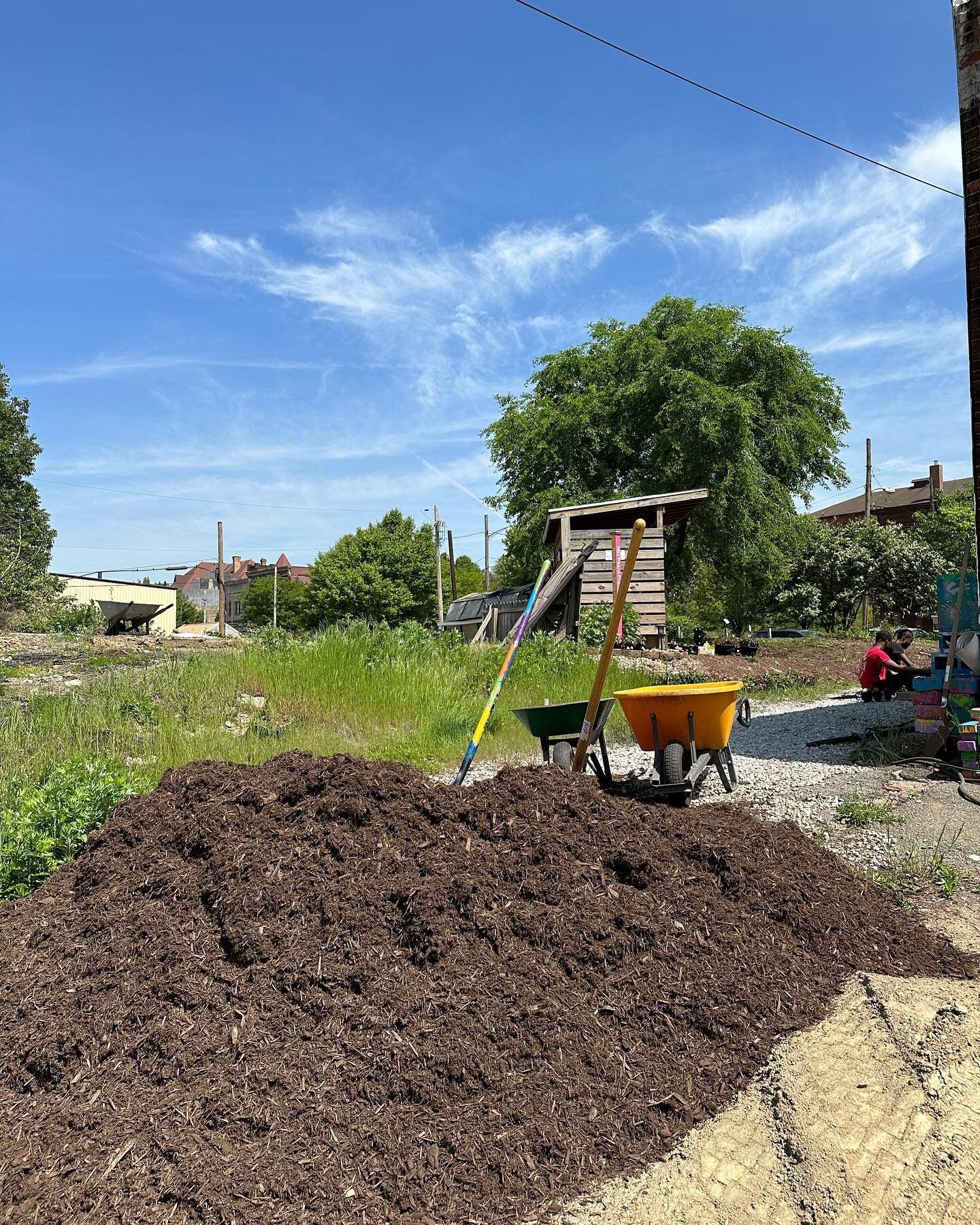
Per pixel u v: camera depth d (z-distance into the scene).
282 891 3.67
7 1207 2.44
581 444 33.91
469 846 3.97
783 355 30.72
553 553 22.95
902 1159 2.48
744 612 41.69
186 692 10.70
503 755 9.71
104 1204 2.43
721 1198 2.40
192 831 4.14
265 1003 3.18
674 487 30.69
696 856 4.19
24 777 7.18
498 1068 2.92
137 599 45.06
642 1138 2.68
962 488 64.38
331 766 4.43
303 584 76.56
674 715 6.68
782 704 15.25
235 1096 2.79
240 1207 2.41
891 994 3.38
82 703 9.87
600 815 4.37
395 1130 2.68
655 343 32.69
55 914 3.92
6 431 41.94
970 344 7.28
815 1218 2.30
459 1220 2.38
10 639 15.77
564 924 3.56
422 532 62.16
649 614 20.17
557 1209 2.41
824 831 6.05
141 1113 2.75
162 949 3.47
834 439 33.34
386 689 11.47
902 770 7.68
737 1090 2.88
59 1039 3.06
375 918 3.55
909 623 42.03
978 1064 2.87
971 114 7.18
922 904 4.66
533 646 15.16
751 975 3.44
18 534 39.62
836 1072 2.90
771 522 31.19
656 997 3.27
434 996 3.19
